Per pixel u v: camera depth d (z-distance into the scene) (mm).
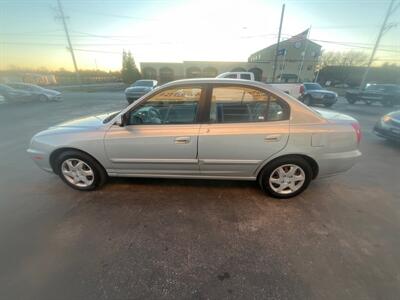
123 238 2238
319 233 2309
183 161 2771
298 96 12891
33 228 2381
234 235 2283
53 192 3105
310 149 2639
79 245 2143
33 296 1647
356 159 2744
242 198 2943
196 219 2531
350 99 16812
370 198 2986
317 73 39719
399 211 2703
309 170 2785
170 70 43281
